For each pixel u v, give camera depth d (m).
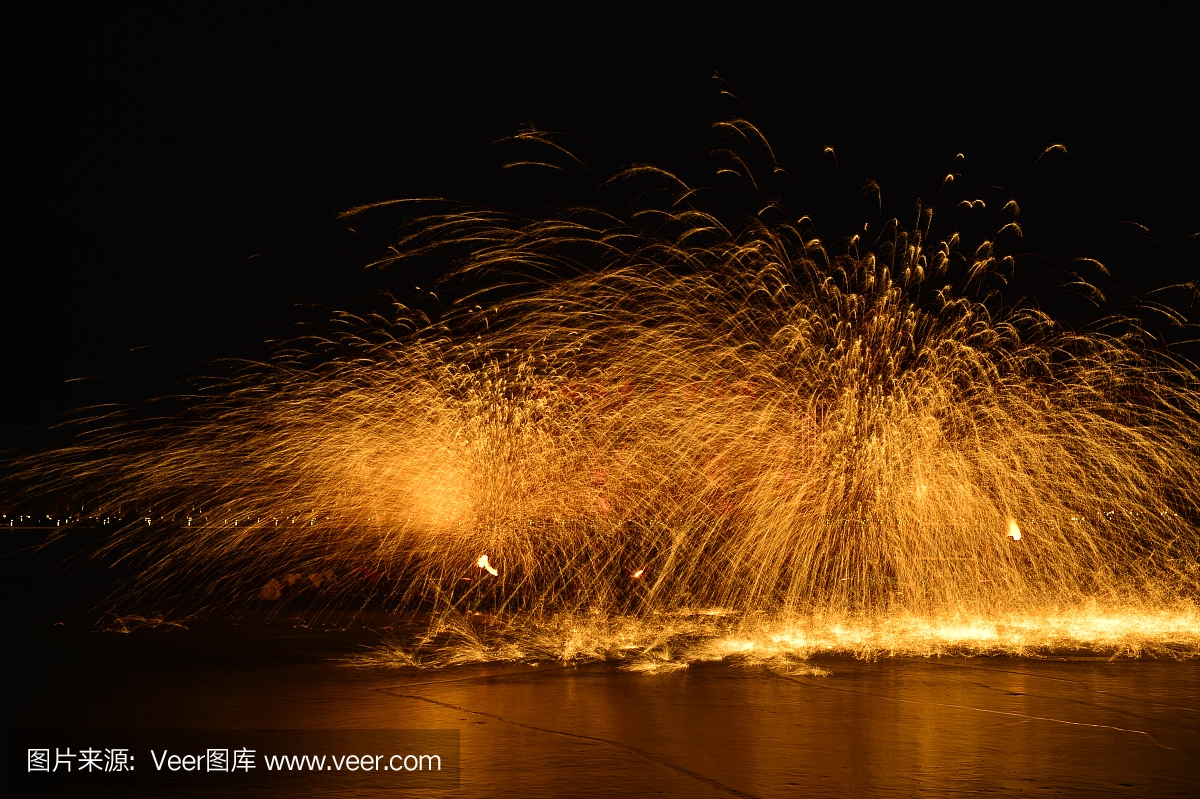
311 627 18.67
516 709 11.02
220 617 20.41
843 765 8.61
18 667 14.02
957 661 14.41
